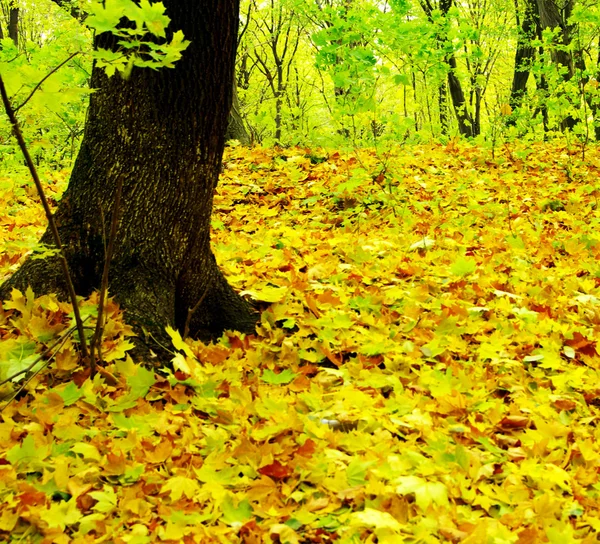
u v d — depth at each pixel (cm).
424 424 271
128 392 285
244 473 233
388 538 196
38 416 255
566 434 271
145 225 347
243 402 283
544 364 332
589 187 717
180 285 362
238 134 1059
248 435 257
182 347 301
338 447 253
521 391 316
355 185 596
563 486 232
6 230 500
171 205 350
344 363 343
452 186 737
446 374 311
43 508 204
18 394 277
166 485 216
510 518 213
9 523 198
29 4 1245
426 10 1522
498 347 339
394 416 276
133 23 328
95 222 346
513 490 231
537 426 273
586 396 312
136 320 328
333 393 298
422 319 385
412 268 456
